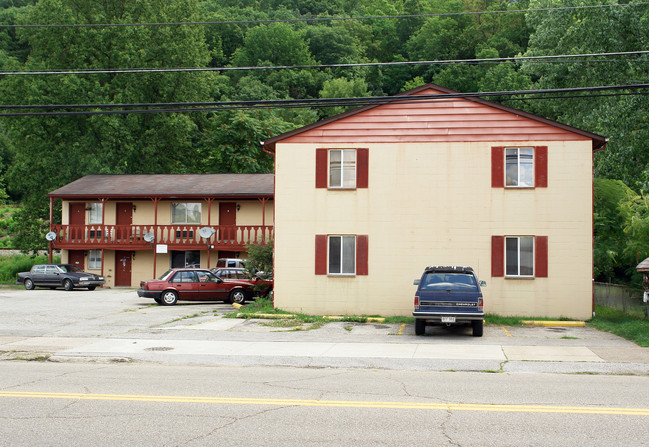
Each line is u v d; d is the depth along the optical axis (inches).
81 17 1898.4
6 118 1875.0
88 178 1670.8
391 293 835.4
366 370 480.1
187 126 1985.7
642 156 1169.4
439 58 3218.5
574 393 374.0
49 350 569.0
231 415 313.7
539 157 814.5
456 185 831.7
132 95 1860.2
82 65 1861.5
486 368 482.6
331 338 644.1
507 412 321.1
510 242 823.1
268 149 908.6
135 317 834.2
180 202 1533.0
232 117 2193.7
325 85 3157.0
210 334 669.3
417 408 330.0
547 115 1914.4
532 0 1533.0
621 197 1064.8
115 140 1889.8
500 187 821.9
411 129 845.8
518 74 2180.1
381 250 840.9
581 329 722.2
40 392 371.9
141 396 359.9
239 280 1065.5
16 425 294.4
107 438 273.0
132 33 1857.8
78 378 425.1
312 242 853.2
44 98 1829.5
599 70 1179.3
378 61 3796.8
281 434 278.8
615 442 266.7
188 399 351.6
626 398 358.3
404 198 840.9
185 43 1987.0
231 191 1462.8
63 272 1437.0
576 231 803.4
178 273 1033.5
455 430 285.4
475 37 3161.9
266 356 534.3
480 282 707.4
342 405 337.4
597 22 1162.6
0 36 3474.4
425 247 832.9
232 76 3314.5
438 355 540.1
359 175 848.3
